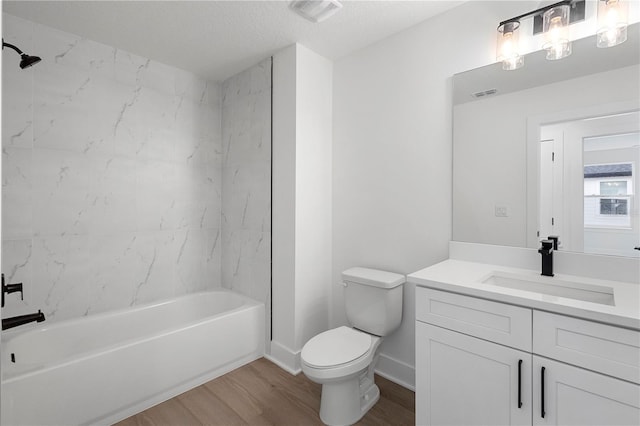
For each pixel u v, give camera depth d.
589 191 1.57
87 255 2.39
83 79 2.35
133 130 2.60
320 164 2.59
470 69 1.93
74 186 2.33
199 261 3.02
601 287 1.43
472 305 1.39
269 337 2.63
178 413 1.96
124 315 2.48
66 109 2.29
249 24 2.17
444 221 2.04
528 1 1.73
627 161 1.47
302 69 2.44
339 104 2.62
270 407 2.02
